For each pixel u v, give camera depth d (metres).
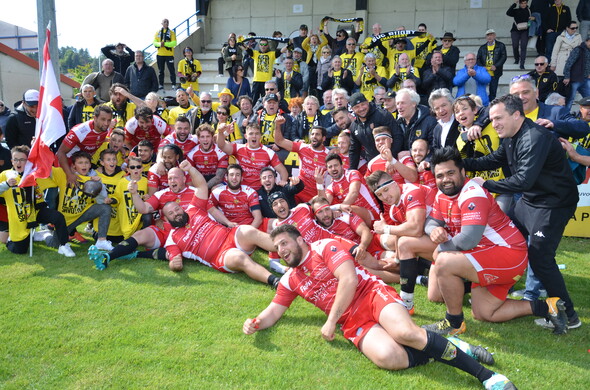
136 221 5.75
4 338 3.51
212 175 6.46
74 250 5.62
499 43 9.91
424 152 4.88
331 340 3.34
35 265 5.08
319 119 7.45
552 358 3.29
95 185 5.45
